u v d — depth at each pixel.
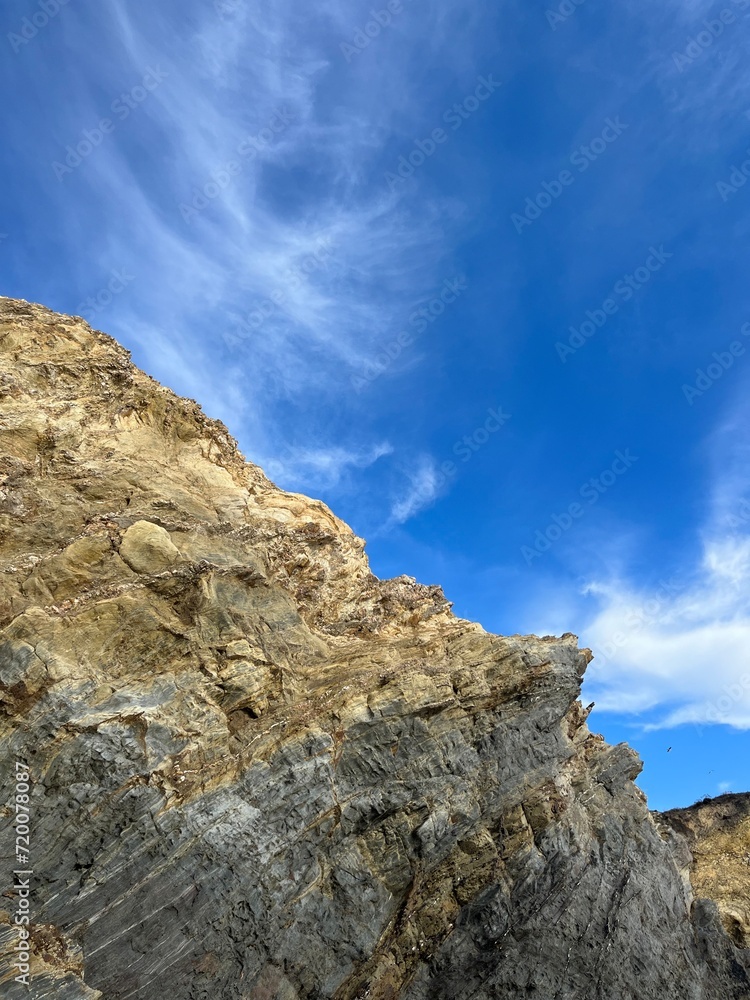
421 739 23.00
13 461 21.45
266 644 22.75
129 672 18.91
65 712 17.08
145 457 24.84
